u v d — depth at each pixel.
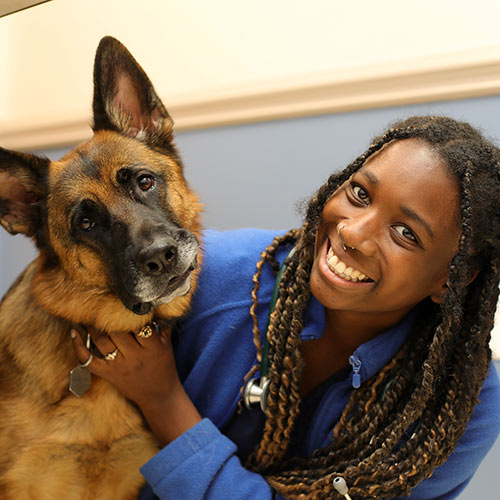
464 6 2.69
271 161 3.02
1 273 3.53
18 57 3.46
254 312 1.66
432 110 2.71
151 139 1.82
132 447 1.76
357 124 2.86
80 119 3.32
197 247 1.66
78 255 1.65
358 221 1.39
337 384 1.58
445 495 1.68
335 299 1.45
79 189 1.64
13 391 1.69
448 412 1.47
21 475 1.67
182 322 1.76
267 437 1.60
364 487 1.49
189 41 3.15
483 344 1.48
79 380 1.63
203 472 1.51
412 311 1.59
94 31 3.32
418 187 1.33
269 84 2.96
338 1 2.88
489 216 1.38
